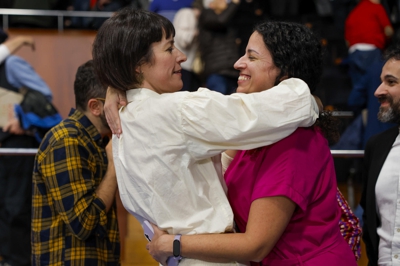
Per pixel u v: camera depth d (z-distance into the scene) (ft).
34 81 13.71
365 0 16.70
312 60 6.53
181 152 6.03
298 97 5.92
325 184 6.41
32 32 16.53
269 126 5.83
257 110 5.83
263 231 5.92
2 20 16.98
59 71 16.24
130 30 6.32
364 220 8.63
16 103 13.55
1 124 13.48
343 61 17.31
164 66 6.40
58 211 7.59
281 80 6.46
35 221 7.84
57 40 16.47
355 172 14.53
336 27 18.28
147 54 6.36
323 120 6.72
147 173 6.16
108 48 6.39
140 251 13.50
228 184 6.64
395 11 18.43
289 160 6.10
